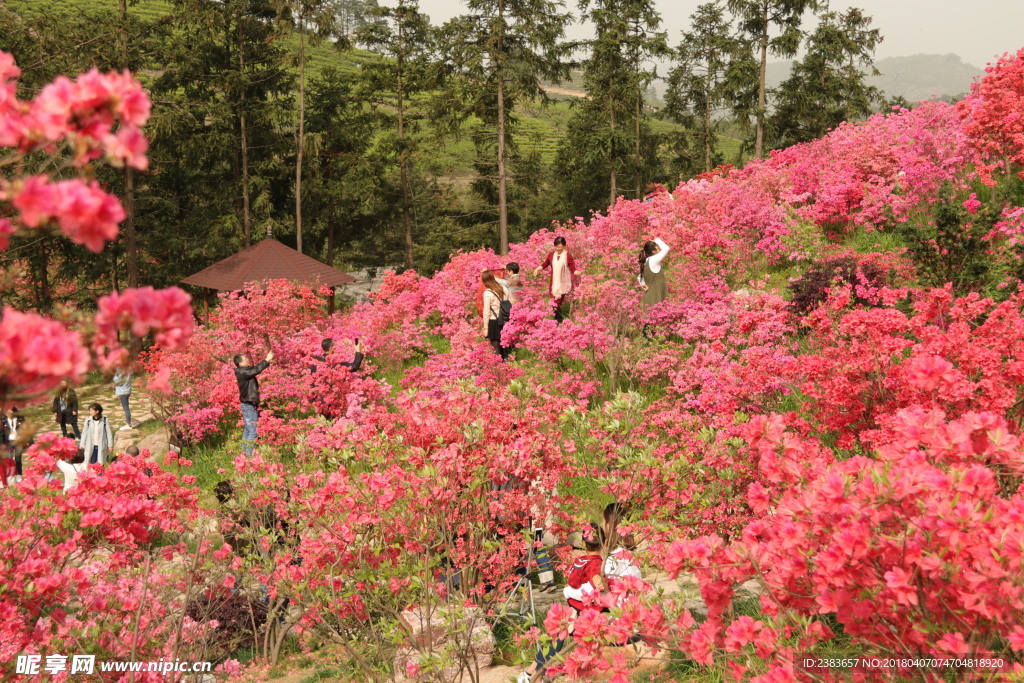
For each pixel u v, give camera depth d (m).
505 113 39.75
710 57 48.25
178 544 6.77
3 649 5.07
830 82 42.50
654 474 5.70
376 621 6.37
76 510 5.98
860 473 3.37
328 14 38.25
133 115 1.81
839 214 16.02
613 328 11.35
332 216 42.81
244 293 22.36
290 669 7.09
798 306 11.16
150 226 34.94
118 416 19.48
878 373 6.19
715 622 3.45
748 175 22.83
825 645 3.76
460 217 43.62
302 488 6.20
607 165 45.94
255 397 12.19
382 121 43.66
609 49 42.41
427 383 12.35
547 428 6.58
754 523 3.47
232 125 38.00
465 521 5.90
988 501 2.99
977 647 2.99
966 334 6.12
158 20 32.38
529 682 5.26
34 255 25.42
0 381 1.74
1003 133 13.23
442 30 38.03
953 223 10.67
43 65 26.44
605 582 5.09
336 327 18.55
